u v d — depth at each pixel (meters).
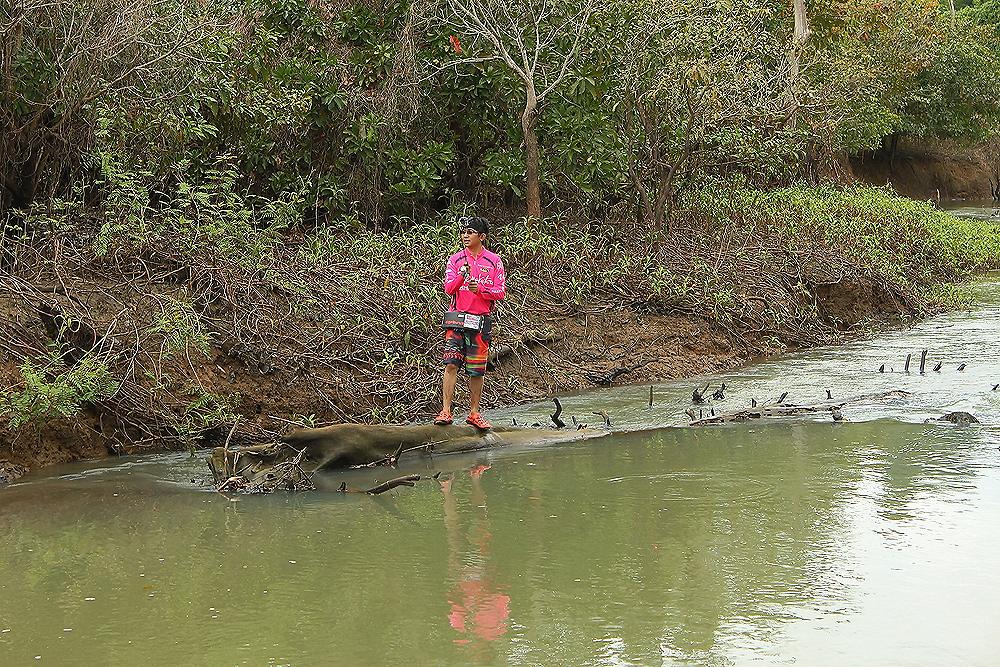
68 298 9.45
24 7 10.82
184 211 11.55
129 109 11.84
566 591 5.91
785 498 7.52
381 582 6.08
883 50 32.56
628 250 14.41
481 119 14.82
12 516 7.38
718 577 6.05
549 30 14.32
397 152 13.93
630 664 5.00
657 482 8.00
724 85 16.66
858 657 5.04
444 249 12.40
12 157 11.31
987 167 45.97
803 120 21.59
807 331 13.99
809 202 20.34
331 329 10.55
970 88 40.16
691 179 16.80
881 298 15.59
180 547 6.73
